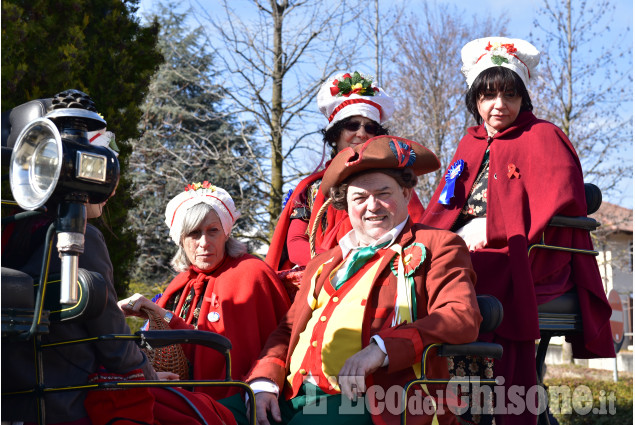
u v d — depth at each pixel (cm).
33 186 172
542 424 334
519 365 312
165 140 1398
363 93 397
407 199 274
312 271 281
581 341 346
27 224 200
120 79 547
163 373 270
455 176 364
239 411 267
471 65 368
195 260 325
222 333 310
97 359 202
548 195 332
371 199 264
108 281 201
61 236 170
